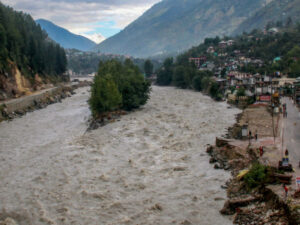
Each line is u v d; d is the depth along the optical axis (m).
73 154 56.78
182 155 55.03
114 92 94.00
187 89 190.00
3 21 139.88
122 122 84.69
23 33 163.88
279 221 29.61
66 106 122.06
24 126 84.31
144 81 113.75
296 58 178.25
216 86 139.88
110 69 114.62
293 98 103.50
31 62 161.50
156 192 40.81
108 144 63.16
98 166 50.72
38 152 59.25
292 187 34.19
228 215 33.81
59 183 44.34
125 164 51.50
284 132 60.12
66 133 75.06
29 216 35.78
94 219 34.72
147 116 93.75
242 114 86.44
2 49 124.50
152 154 56.28
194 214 34.75
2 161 54.69
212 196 38.41
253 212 32.47
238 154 48.91
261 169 38.00
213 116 91.06
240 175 40.66
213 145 57.12
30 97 117.25
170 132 71.88
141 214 35.41
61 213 36.16
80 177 46.22
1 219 35.34
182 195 39.47
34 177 46.72
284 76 158.75
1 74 117.56
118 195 40.28
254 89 116.00
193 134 68.75
